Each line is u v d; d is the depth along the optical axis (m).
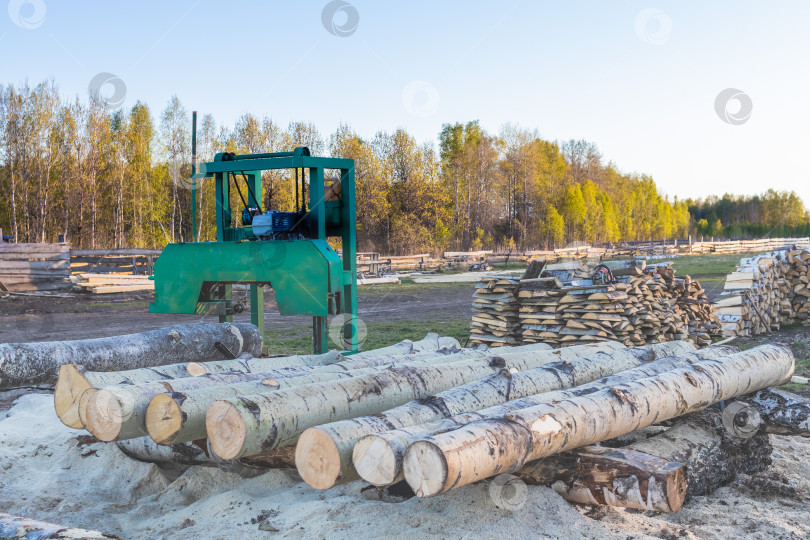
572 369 4.98
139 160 38.97
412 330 11.97
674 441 4.20
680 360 5.20
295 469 4.29
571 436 3.57
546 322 9.25
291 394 3.77
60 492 4.28
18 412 5.81
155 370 4.73
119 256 23.53
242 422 3.44
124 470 4.61
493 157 56.34
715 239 68.50
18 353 5.29
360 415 4.06
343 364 5.30
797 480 4.34
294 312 6.73
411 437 3.22
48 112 33.91
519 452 3.26
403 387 4.34
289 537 3.40
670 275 10.99
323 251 6.64
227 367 5.18
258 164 7.27
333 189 7.39
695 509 3.79
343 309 7.12
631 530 3.37
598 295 8.71
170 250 7.41
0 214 35.94
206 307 7.39
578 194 62.34
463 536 3.20
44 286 20.05
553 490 3.67
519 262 36.03
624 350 5.73
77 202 36.25
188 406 3.74
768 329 11.57
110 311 15.88
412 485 3.02
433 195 45.81
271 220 7.14
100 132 36.00
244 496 4.00
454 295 19.55
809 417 4.48
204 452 4.26
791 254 12.72
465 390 4.17
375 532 3.30
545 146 72.56
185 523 3.79
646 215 81.69
